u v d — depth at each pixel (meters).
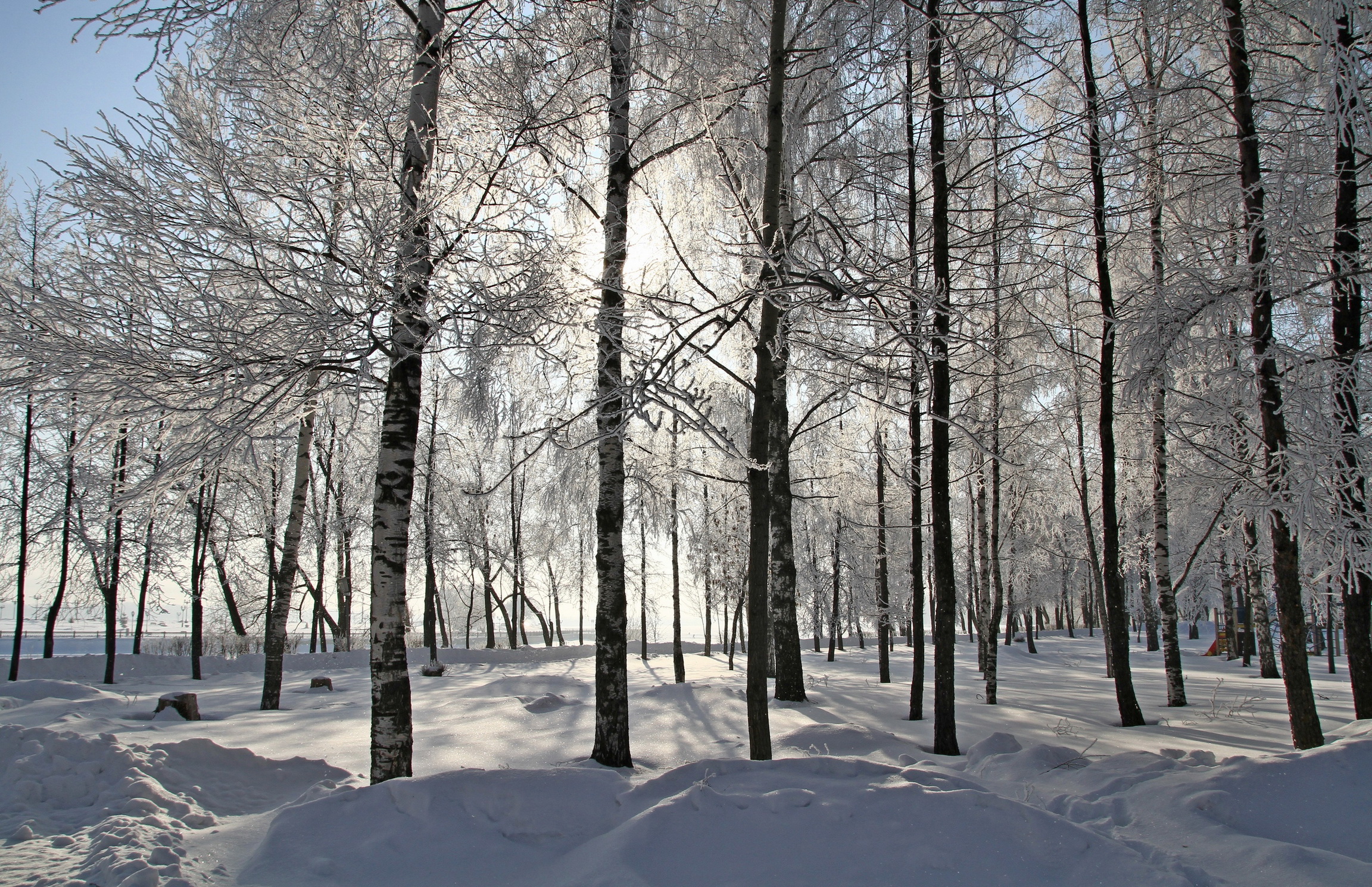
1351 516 6.79
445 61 6.37
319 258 5.60
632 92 7.20
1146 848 4.10
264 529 19.59
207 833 4.92
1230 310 7.47
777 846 4.12
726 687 12.05
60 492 16.66
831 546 23.12
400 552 5.93
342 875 4.13
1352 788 4.60
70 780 5.57
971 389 12.34
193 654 18.41
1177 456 11.88
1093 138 9.45
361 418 9.23
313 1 6.12
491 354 5.81
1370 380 7.20
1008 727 9.45
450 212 6.16
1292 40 8.33
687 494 17.34
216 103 6.03
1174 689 11.66
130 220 5.26
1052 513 23.77
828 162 10.94
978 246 9.76
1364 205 8.00
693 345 5.96
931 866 3.91
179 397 5.68
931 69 8.15
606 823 4.66
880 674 16.06
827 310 6.12
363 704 13.11
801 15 7.55
